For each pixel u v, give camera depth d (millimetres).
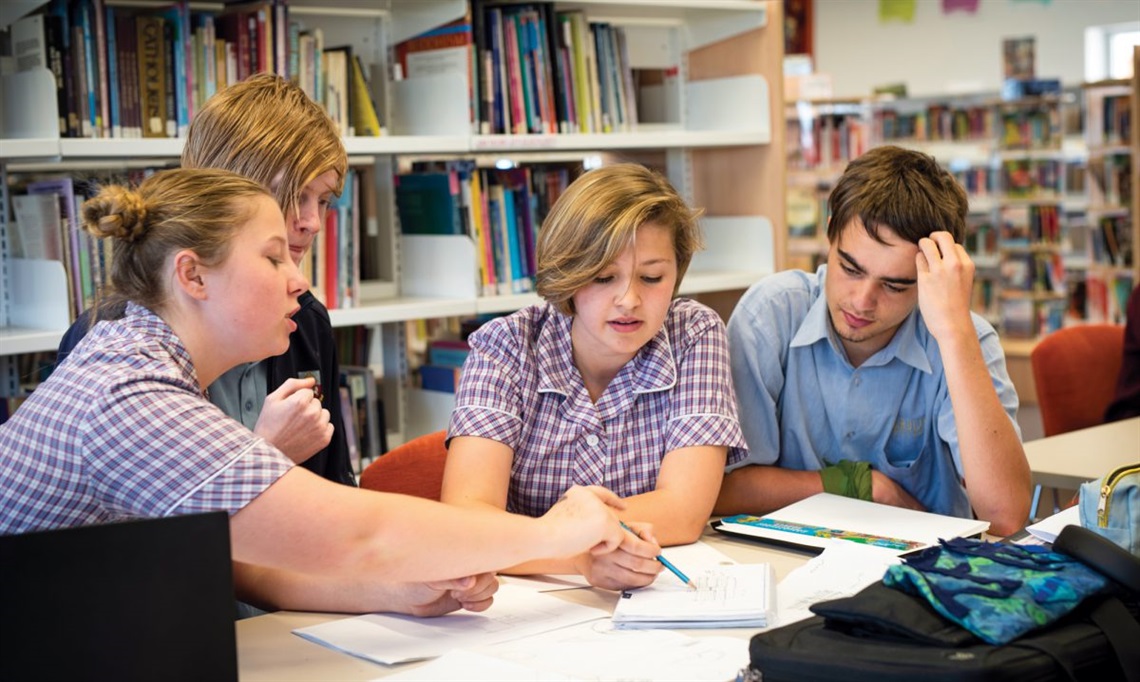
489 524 1364
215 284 1287
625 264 1697
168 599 1060
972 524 1787
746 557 1716
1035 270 7758
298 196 1736
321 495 1252
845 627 1244
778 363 2104
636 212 1678
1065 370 3537
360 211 3369
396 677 1281
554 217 1751
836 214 1931
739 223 3777
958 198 1944
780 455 2150
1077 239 7664
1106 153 7160
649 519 1723
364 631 1449
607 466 1854
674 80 3889
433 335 3896
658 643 1367
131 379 1229
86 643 1028
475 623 1467
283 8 2910
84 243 2625
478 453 1781
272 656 1382
